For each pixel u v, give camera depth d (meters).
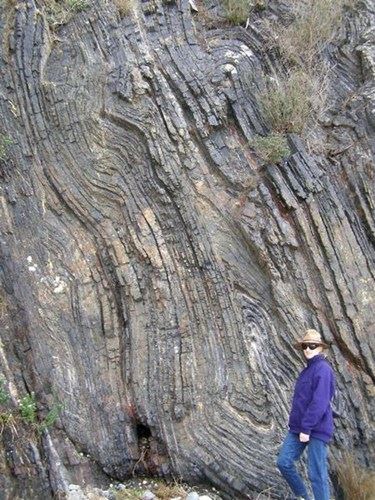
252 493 5.46
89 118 6.45
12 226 6.02
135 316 5.91
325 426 5.10
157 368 5.75
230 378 5.85
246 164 6.64
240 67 7.09
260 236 6.32
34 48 6.66
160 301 5.95
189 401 5.66
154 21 7.23
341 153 7.00
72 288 5.92
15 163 6.26
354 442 5.92
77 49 6.80
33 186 6.23
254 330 6.11
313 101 7.23
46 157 6.34
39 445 5.06
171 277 6.05
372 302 6.32
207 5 7.73
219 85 6.90
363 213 6.72
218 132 6.76
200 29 7.46
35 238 6.04
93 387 5.61
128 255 6.10
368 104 7.14
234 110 6.87
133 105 6.52
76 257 6.04
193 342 5.90
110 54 6.81
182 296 6.02
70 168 6.33
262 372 5.92
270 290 6.27
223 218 6.41
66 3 7.03
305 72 7.46
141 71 6.70
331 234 6.49
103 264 6.09
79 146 6.39
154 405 5.63
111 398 5.62
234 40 7.46
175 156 6.41
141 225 6.17
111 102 6.57
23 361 5.51
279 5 7.96
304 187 6.57
